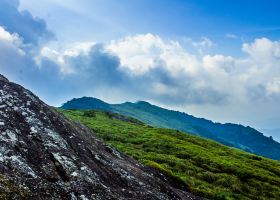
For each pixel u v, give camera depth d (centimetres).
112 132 9769
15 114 3156
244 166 9325
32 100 3512
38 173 2669
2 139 2739
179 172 7369
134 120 15612
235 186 7469
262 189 7894
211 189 6850
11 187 2328
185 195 4788
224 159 9700
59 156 2986
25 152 2786
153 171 4947
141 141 9375
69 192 2692
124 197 3203
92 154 3591
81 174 2956
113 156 4375
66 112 12612
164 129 12800
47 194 2520
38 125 3209
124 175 3666
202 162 8681
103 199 2877
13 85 3544
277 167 10838
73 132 3719
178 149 9238
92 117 12556
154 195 3603
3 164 2506
